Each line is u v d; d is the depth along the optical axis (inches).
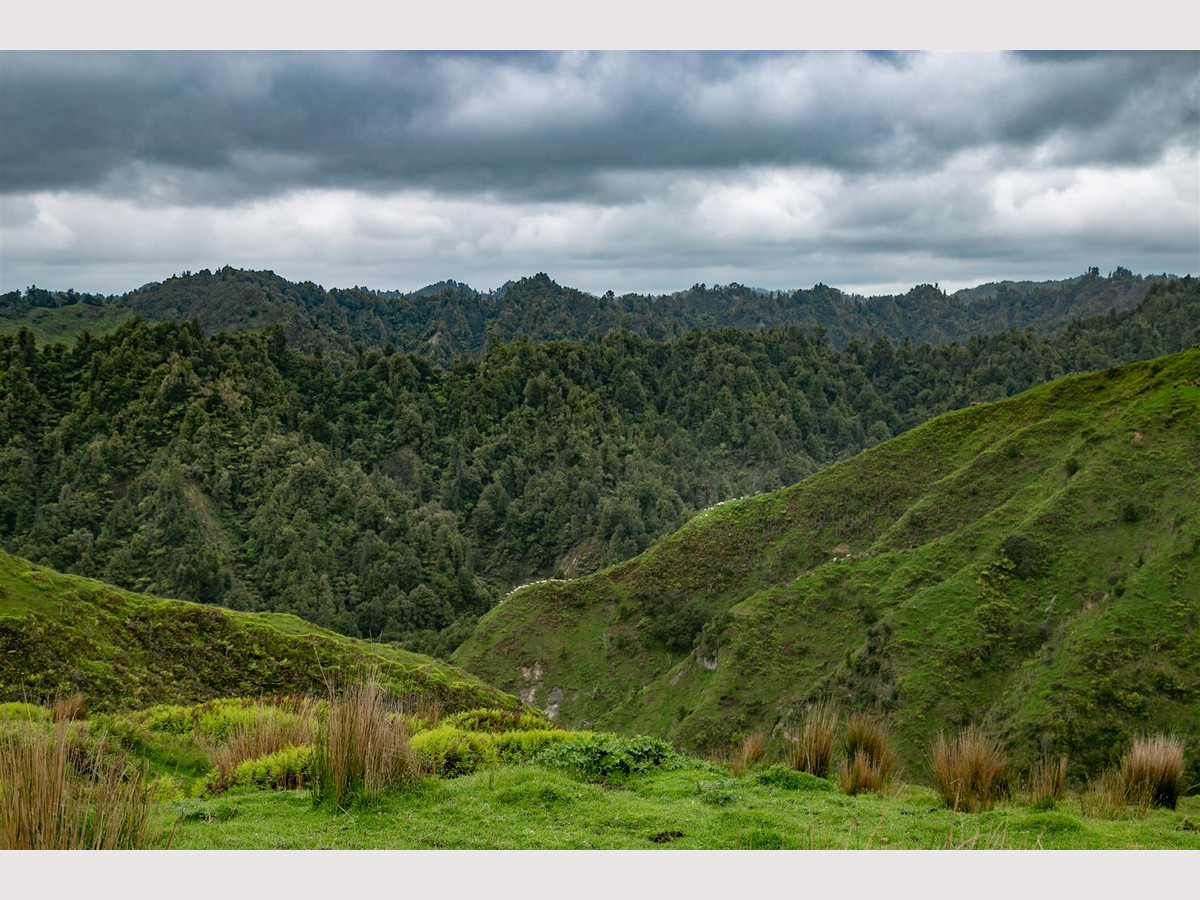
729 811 430.3
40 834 299.6
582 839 380.8
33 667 1384.1
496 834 385.4
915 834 399.9
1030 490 2989.7
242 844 357.7
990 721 1999.3
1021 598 2410.2
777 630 2989.7
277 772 513.3
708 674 3021.7
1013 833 403.9
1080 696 1803.6
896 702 2199.8
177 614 1695.4
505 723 778.8
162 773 620.7
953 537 2910.9
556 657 3671.3
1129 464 2647.6
